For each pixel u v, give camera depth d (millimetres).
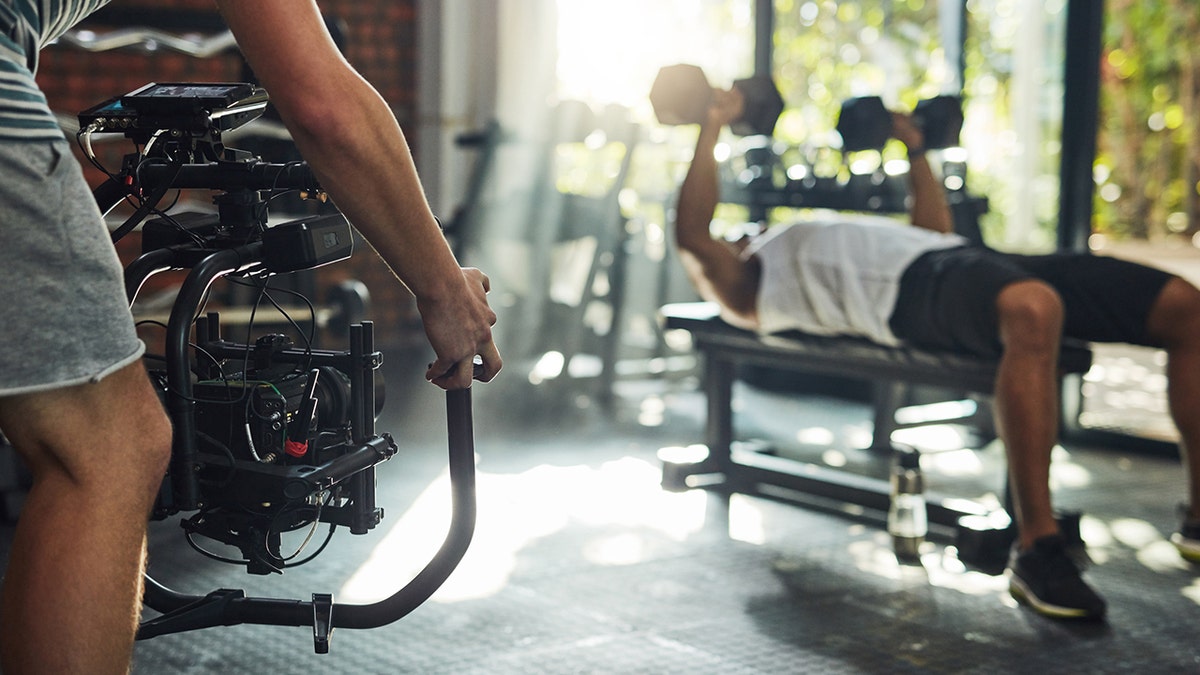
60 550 1042
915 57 4309
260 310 3689
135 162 1277
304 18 1034
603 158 5293
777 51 4730
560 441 3719
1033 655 2070
